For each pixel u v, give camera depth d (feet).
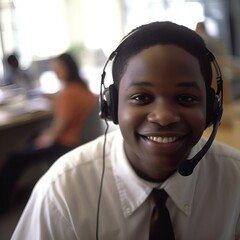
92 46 20.44
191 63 1.92
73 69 8.20
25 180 9.29
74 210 2.43
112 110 2.26
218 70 2.22
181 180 2.35
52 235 2.41
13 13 14.96
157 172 2.29
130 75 1.98
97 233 2.44
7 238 7.22
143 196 2.40
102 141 2.71
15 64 12.17
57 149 8.20
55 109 9.13
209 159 2.60
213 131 2.22
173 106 1.93
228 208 2.51
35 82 12.98
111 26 20.77
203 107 2.01
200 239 2.48
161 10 19.56
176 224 2.43
